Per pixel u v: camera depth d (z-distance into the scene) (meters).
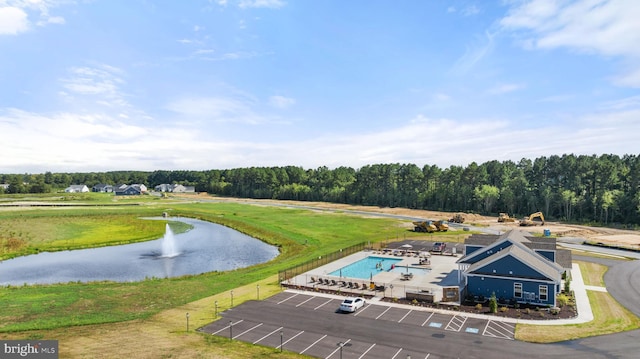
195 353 29.36
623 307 40.00
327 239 86.62
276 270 57.50
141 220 118.62
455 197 154.25
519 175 154.75
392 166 188.62
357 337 32.47
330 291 46.03
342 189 194.62
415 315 37.75
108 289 48.22
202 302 42.34
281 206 170.50
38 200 184.75
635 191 121.19
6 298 44.34
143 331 33.91
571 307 39.66
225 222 116.56
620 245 76.56
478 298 42.06
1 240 82.06
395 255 68.12
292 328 34.53
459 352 29.48
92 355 28.91
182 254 75.50
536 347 30.27
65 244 81.56
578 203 127.06
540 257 45.41
